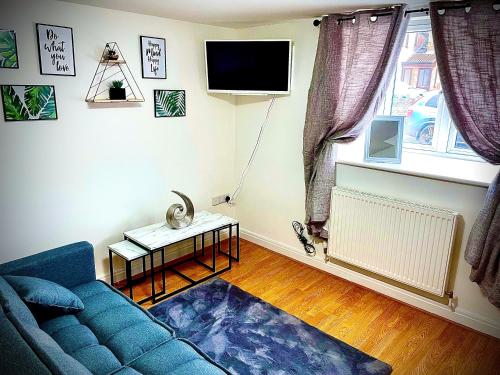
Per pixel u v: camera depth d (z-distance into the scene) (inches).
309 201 130.6
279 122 140.3
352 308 114.8
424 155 120.0
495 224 91.8
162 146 132.3
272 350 95.7
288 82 128.6
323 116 119.9
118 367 68.9
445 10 93.0
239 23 133.7
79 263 95.7
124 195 124.9
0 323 59.0
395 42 103.0
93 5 105.3
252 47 128.3
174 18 124.2
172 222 124.3
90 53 108.2
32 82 98.8
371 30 106.3
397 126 113.3
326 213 128.5
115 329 78.5
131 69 118.6
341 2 97.7
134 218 129.4
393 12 101.1
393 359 93.5
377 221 115.0
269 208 152.2
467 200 100.4
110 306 86.8
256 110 147.0
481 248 95.0
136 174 126.6
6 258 102.7
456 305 108.0
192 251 150.2
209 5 102.8
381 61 105.6
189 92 136.3
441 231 102.6
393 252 113.4
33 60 98.0
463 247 103.3
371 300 119.4
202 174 148.6
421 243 107.0
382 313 112.6
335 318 109.7
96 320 81.2
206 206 153.7
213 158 151.3
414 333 103.6
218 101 147.2
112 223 123.7
